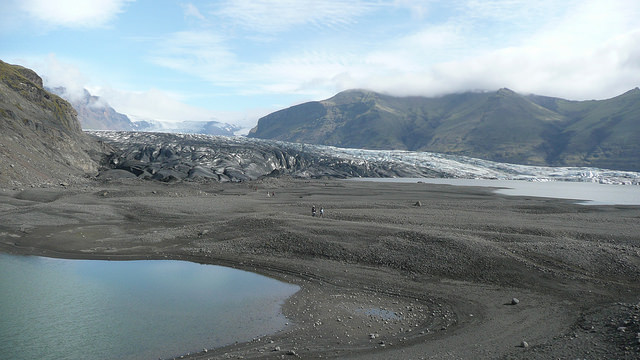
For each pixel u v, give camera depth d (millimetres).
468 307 24922
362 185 136125
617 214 63938
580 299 25531
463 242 35656
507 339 19328
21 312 22781
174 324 21594
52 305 24078
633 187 173750
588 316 21938
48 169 97875
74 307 23812
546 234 44531
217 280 30438
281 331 20953
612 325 19266
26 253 37344
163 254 38125
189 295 26719
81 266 33688
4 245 39469
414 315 23719
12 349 18047
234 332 20703
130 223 51125
